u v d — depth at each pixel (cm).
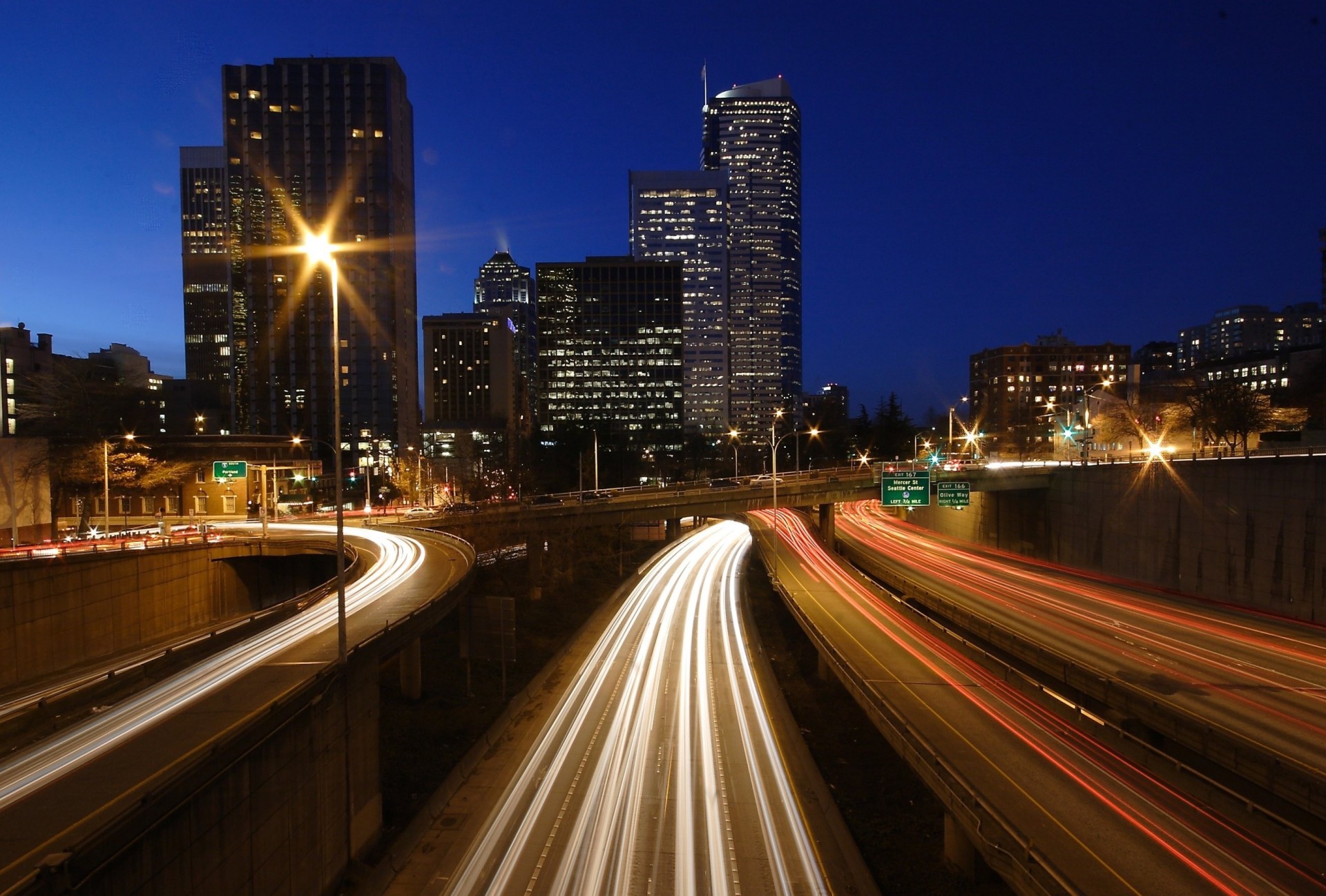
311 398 14875
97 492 6869
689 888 1723
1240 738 2200
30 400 8050
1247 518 4334
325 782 1827
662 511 6250
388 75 15188
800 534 8525
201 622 4978
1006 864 1442
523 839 1981
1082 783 1852
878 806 2298
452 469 13538
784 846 1922
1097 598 4738
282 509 8500
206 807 1374
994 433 17400
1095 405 12088
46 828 1216
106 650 4116
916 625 3728
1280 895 1369
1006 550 7369
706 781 2331
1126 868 1459
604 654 3962
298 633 2502
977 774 1903
